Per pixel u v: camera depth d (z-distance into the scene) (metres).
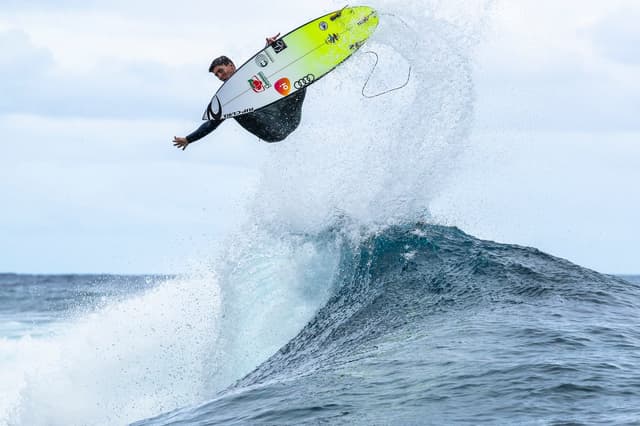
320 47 39.44
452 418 18.00
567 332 25.23
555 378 20.08
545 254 36.03
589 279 33.03
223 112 37.97
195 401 36.06
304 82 38.75
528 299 30.59
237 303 37.97
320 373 25.20
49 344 61.47
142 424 24.41
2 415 45.81
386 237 38.00
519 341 24.48
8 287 191.25
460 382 20.75
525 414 17.59
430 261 35.84
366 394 21.27
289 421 20.03
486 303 30.53
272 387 24.73
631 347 23.28
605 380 19.72
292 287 37.28
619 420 16.55
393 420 18.58
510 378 20.47
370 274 36.12
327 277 37.22
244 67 38.81
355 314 32.94
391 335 28.62
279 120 38.62
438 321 29.19
